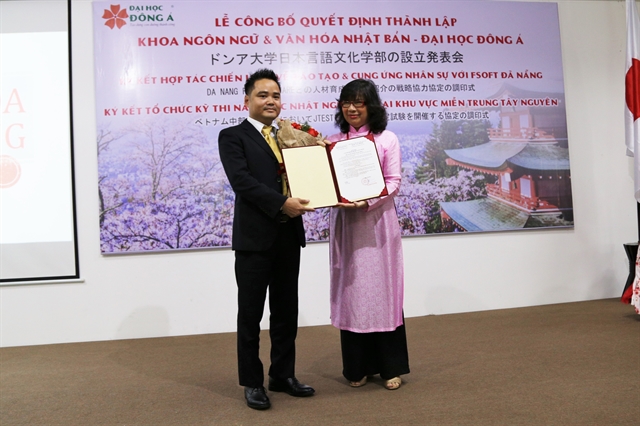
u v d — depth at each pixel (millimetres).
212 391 2283
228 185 3785
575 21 4262
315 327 3750
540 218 4082
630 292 3748
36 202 3691
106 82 3740
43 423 1939
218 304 3773
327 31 3928
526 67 4145
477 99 4059
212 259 3777
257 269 2049
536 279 4094
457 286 3994
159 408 2062
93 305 3699
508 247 4066
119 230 3705
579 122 4230
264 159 2064
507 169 4059
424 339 3121
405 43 3996
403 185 3943
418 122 3979
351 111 2221
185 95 3785
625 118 3777
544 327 3268
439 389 2135
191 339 3562
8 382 2600
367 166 2088
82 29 3779
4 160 3691
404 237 3947
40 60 3740
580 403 1888
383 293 2146
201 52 3811
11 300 3660
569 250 4156
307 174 2041
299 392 2111
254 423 1834
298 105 3891
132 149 3732
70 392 2359
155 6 3791
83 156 3740
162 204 3736
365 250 2162
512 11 4145
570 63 4246
